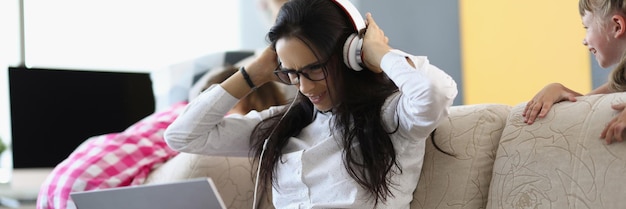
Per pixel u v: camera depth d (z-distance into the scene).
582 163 1.39
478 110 1.63
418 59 1.53
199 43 4.04
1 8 3.63
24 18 3.65
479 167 1.57
